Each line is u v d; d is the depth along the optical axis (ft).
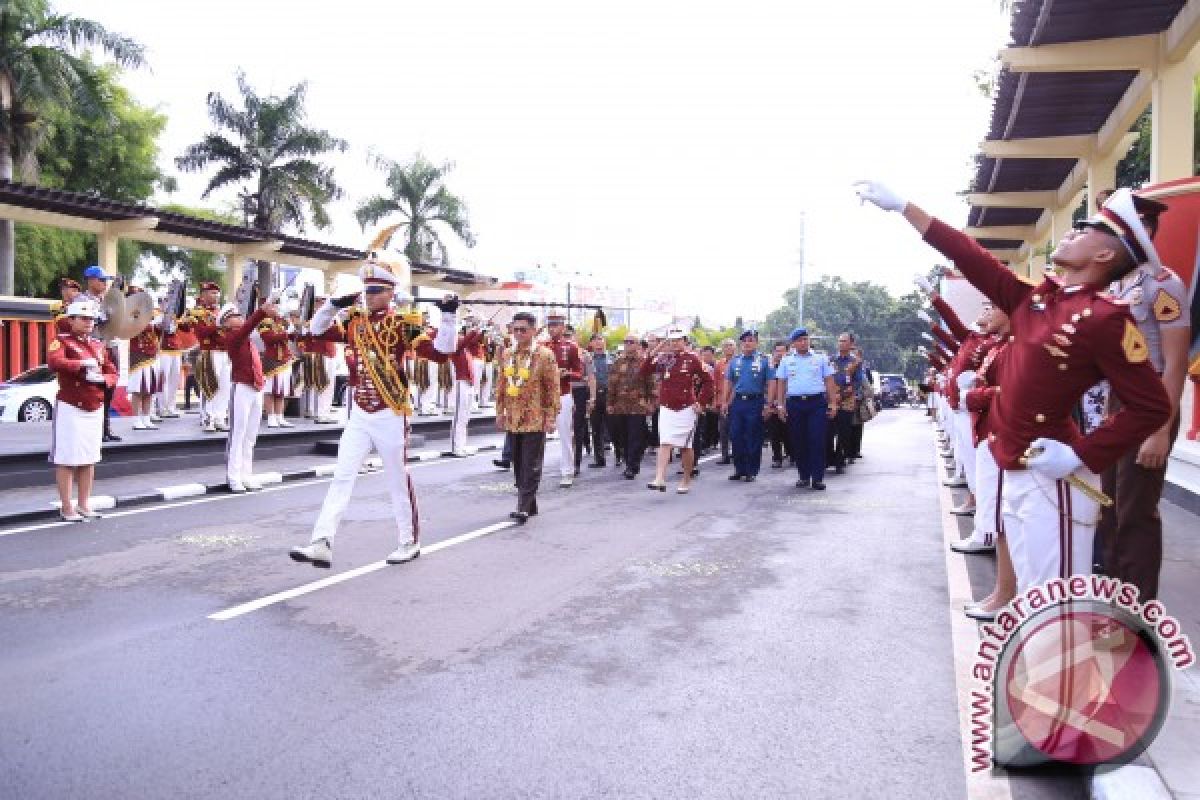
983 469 22.45
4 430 50.80
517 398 32.09
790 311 299.17
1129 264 11.94
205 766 12.91
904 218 12.90
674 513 34.40
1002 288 12.74
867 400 54.65
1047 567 12.27
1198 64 36.29
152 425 54.95
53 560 25.03
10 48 92.17
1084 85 41.93
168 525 30.12
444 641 18.58
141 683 16.05
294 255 82.17
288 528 29.89
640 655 17.87
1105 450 11.65
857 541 29.25
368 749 13.52
